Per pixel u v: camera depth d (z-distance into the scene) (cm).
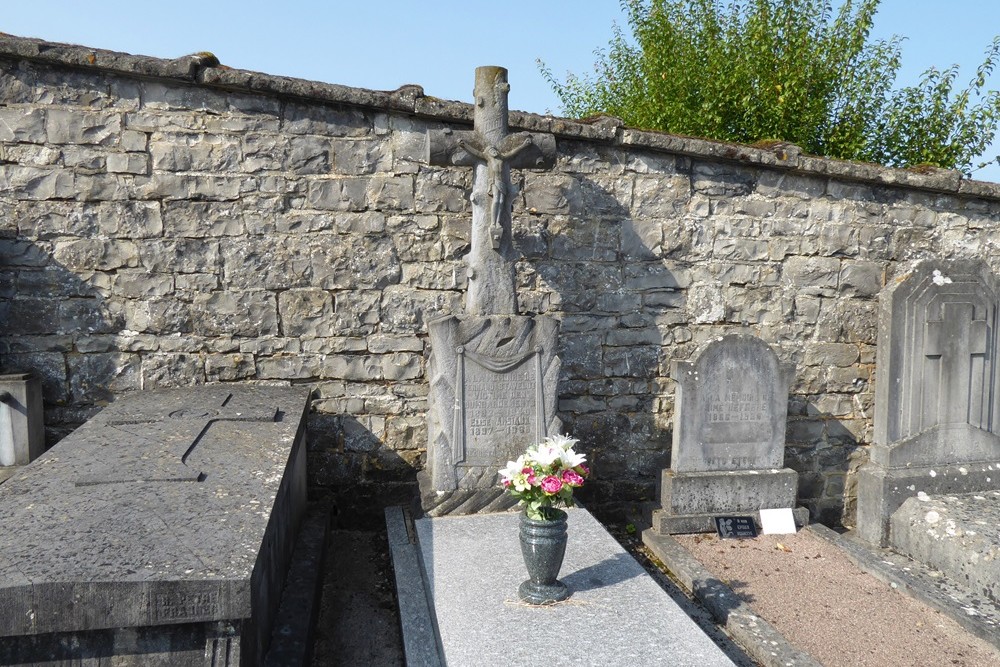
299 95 501
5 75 472
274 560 347
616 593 367
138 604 240
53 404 500
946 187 602
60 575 237
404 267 539
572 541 436
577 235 568
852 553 496
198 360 517
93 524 278
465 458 480
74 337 499
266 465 358
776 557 495
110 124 489
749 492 540
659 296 586
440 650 325
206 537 272
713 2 1026
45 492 308
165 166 498
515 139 479
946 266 548
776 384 546
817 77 995
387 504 554
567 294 571
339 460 543
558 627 332
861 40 982
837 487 629
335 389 538
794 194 598
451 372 476
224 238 511
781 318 605
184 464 346
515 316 482
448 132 468
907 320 541
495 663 301
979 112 974
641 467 595
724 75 992
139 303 505
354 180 526
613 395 586
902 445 540
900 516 514
